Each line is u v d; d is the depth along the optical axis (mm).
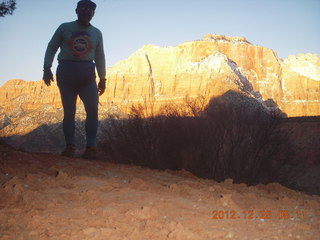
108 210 3949
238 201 4887
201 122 10602
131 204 4270
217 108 11000
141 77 181125
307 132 28266
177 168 10414
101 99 179125
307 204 4855
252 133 10734
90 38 8602
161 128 10688
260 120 10953
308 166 20109
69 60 8570
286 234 3648
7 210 3818
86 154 8750
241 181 10398
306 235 3629
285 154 11055
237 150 10531
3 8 9172
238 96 112500
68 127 8867
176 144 10445
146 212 3908
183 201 4582
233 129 10641
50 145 130500
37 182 4902
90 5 8414
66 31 8531
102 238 3301
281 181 11188
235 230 3693
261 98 164000
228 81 142875
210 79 153375
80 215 3828
